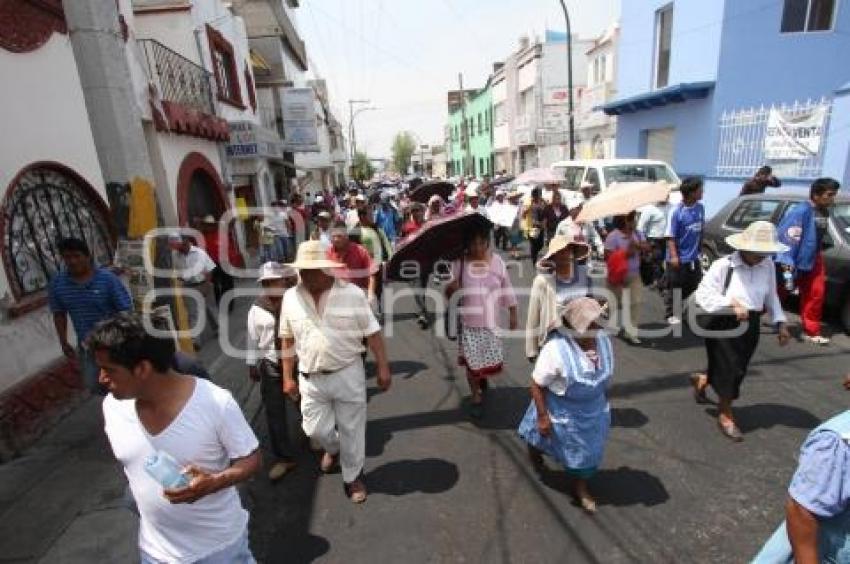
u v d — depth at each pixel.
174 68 10.54
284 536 3.30
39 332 5.16
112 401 1.96
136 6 11.55
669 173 11.33
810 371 5.05
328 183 43.50
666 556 2.93
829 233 6.11
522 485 3.67
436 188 13.03
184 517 1.97
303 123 20.97
